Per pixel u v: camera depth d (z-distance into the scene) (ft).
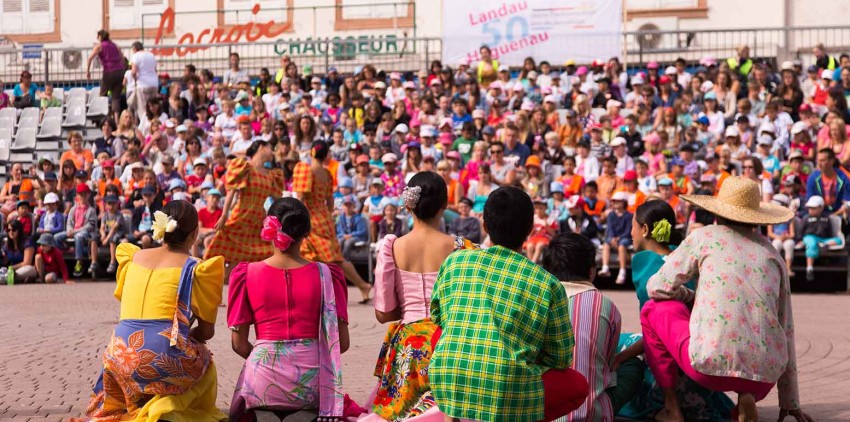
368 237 50.55
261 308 19.40
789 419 20.97
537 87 64.90
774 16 77.71
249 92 69.26
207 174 56.49
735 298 18.69
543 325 14.78
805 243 46.73
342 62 80.23
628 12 80.23
